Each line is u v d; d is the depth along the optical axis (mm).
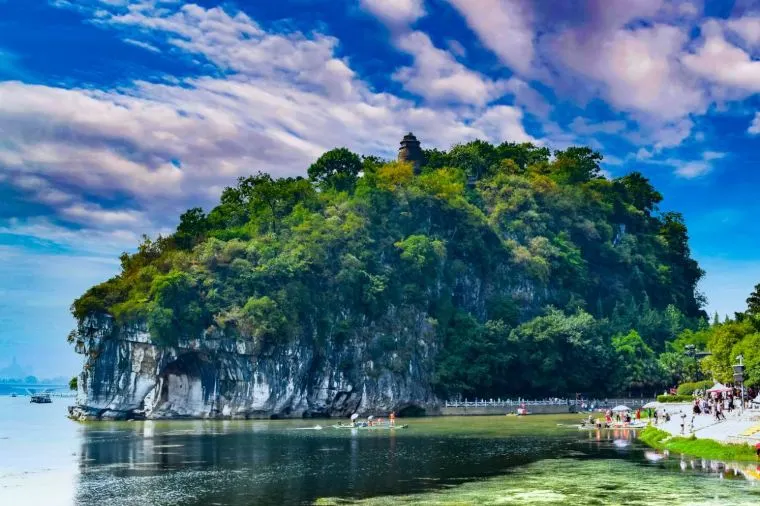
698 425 105625
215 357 184500
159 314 179125
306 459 91188
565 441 109125
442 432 129750
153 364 182375
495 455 92000
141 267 199625
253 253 198875
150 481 75188
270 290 191250
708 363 169750
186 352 182625
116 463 90188
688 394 181250
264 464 86875
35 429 151875
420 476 75250
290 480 74125
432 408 199250
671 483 66812
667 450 93312
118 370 184000
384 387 195750
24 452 103500
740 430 92750
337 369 194250
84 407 185125
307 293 193625
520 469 78625
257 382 184125
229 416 183875
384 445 107312
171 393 185125
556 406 199125
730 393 142625
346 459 90688
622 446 99938
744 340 145625
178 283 183375
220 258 195750
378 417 193375
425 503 60281
